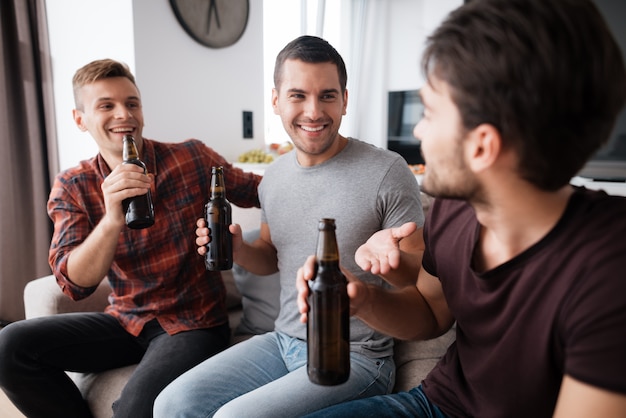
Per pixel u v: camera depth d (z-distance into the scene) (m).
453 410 0.88
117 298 1.52
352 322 1.22
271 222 1.38
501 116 0.58
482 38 0.57
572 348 0.60
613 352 0.56
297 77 1.20
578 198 0.66
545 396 0.70
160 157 1.52
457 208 0.86
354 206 1.24
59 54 2.71
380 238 0.93
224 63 2.98
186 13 2.64
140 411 1.21
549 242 0.65
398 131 4.74
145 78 2.49
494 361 0.74
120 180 1.19
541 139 0.58
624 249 0.59
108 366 1.48
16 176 2.64
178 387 1.15
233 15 2.96
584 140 0.58
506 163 0.62
